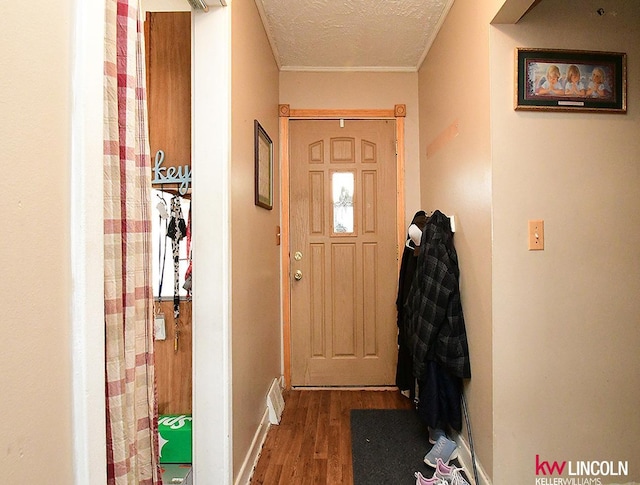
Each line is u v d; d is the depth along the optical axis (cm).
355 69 267
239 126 154
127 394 77
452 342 169
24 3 48
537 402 143
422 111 257
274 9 198
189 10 167
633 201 146
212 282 135
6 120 46
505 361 143
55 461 54
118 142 76
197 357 136
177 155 168
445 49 203
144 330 86
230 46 139
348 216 266
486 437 149
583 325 144
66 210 57
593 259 145
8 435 46
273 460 176
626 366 145
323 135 268
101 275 62
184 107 167
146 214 87
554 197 144
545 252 144
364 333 267
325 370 267
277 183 255
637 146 146
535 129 144
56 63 54
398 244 266
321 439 195
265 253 211
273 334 235
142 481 84
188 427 162
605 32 147
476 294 158
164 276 170
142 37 87
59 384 55
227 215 136
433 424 171
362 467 170
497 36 144
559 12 145
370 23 211
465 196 171
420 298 185
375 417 219
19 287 48
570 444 144
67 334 57
